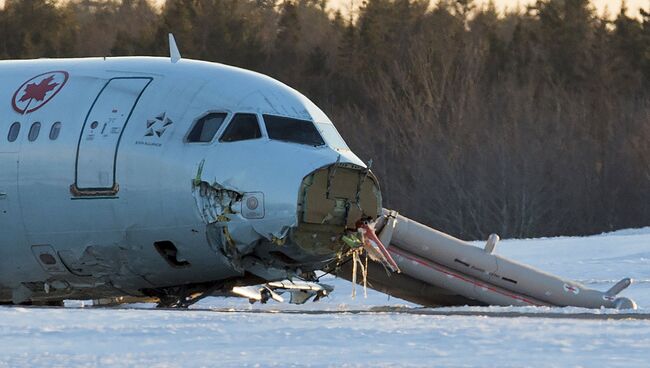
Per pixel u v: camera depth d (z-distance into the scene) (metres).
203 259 85.94
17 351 53.31
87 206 87.19
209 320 63.53
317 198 83.38
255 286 88.62
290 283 88.44
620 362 49.31
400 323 61.97
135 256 87.44
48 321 63.47
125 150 86.38
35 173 88.38
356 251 86.62
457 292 101.69
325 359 50.78
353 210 84.94
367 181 85.81
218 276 87.56
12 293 93.44
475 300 103.12
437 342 55.12
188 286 90.69
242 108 86.25
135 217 86.12
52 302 96.38
